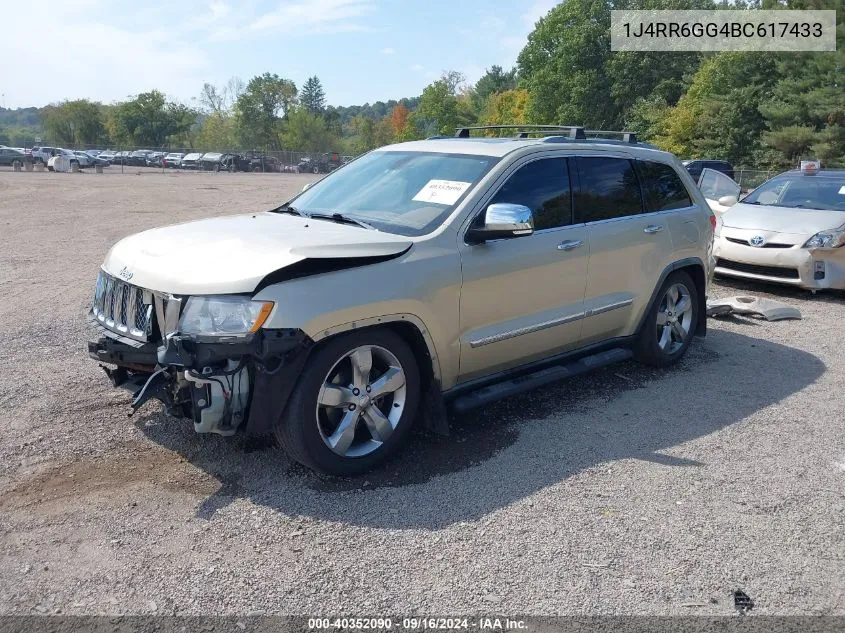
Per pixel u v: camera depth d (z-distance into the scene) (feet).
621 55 186.70
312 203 16.90
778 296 31.58
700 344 23.13
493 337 15.01
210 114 357.20
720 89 156.25
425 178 15.92
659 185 19.80
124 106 330.13
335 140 352.90
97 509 11.94
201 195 90.12
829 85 129.70
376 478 13.32
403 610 9.69
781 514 12.41
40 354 20.01
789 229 30.94
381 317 12.95
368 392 13.21
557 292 16.35
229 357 11.76
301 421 12.33
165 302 12.42
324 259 12.35
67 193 87.25
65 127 351.46
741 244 31.76
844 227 30.30
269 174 197.47
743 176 134.72
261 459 13.82
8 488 12.52
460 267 14.20
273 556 10.79
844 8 129.39
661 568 10.77
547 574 10.54
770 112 135.95
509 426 15.99
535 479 13.46
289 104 354.54
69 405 16.20
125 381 13.74
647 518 12.16
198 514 11.88
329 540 11.25
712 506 12.62
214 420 11.88
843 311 28.58
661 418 16.70
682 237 19.93
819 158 128.16
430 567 10.64
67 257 37.52
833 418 16.97
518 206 14.05
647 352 19.61
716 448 15.08
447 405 15.02
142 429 14.98
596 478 13.56
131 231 49.42
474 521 11.92
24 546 10.86
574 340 17.30
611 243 17.56
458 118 337.31
